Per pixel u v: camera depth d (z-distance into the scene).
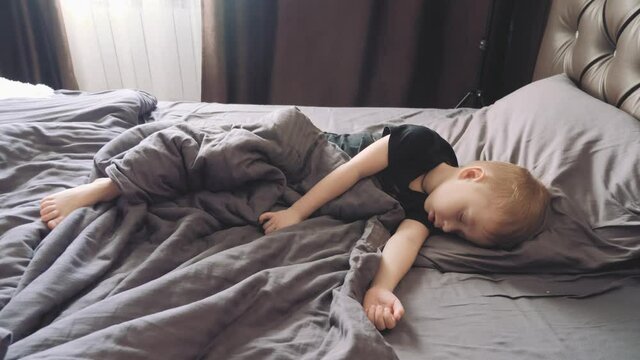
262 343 0.55
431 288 0.72
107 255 0.64
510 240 0.79
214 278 0.60
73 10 2.05
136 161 0.76
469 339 0.61
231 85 2.19
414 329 0.62
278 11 2.00
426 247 0.83
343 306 0.59
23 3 1.94
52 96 1.26
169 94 2.25
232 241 0.73
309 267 0.67
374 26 2.05
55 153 0.94
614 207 0.80
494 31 1.99
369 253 0.72
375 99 2.19
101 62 2.17
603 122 0.95
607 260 0.76
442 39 2.09
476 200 0.80
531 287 0.73
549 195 0.84
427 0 2.02
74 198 0.74
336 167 0.92
